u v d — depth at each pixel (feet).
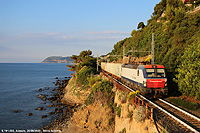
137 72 68.95
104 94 87.71
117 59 223.92
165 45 109.91
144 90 59.82
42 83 253.03
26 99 150.51
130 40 213.25
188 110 49.21
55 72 506.48
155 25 162.61
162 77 59.93
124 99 69.87
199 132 33.73
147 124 45.52
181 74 61.62
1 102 140.56
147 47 142.82
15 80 293.84
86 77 133.18
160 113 46.55
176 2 156.56
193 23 93.15
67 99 134.00
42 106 127.75
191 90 57.47
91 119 84.28
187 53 61.87
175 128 36.81
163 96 65.92
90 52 239.30
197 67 55.62
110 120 77.10
